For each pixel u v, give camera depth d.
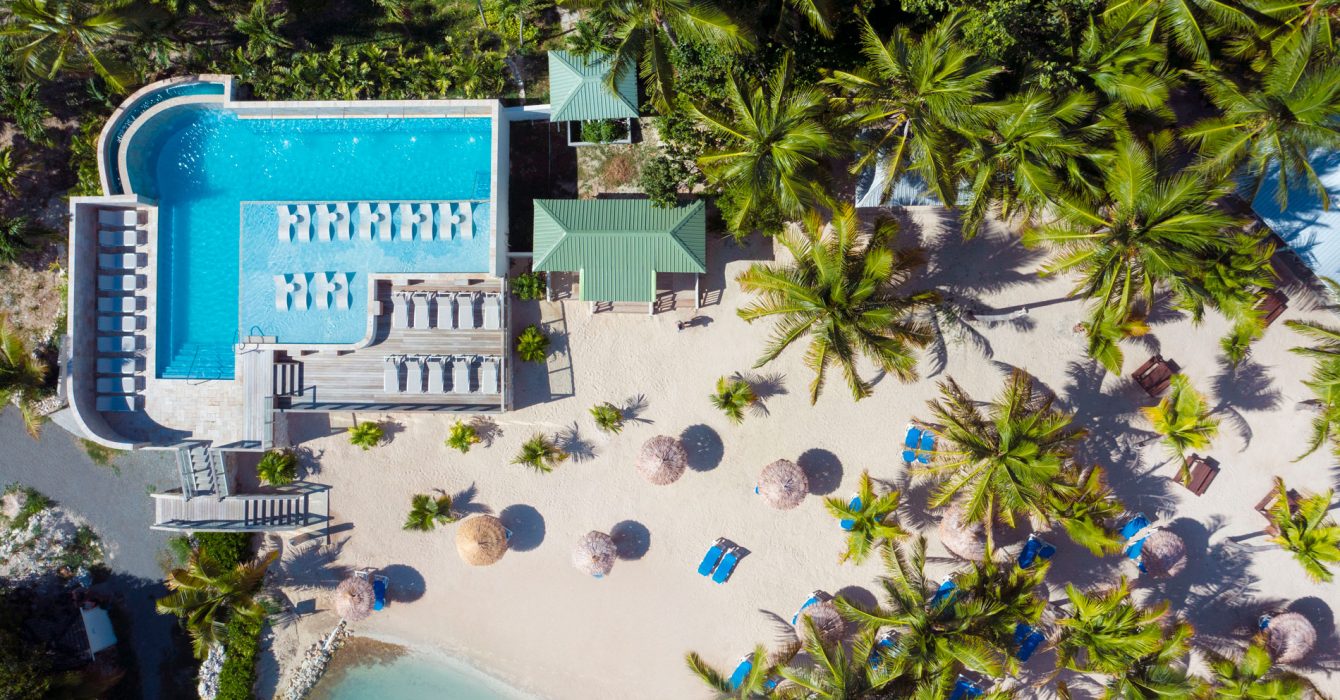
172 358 27.56
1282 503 26.77
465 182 27.44
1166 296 27.48
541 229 25.75
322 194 27.53
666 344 28.12
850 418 28.33
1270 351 27.61
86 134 26.78
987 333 27.89
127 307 27.39
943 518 27.59
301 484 28.56
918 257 24.73
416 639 29.17
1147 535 27.22
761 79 24.16
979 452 23.80
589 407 28.28
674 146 25.92
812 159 23.08
